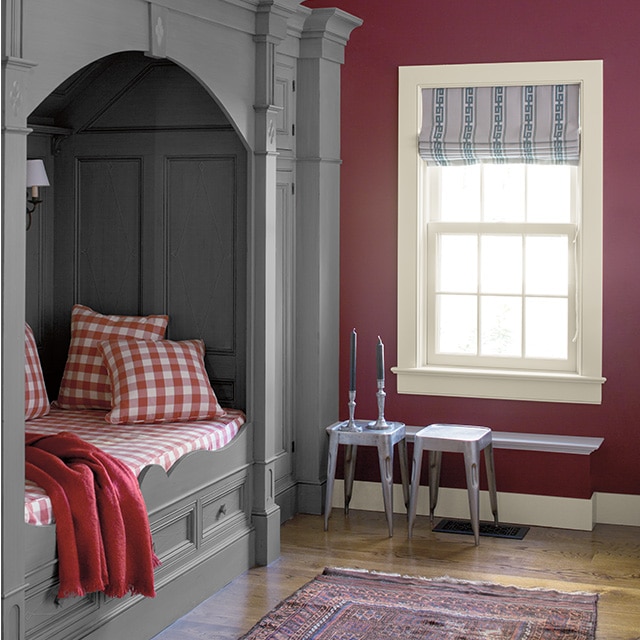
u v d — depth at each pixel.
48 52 3.17
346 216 5.72
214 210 5.09
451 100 5.52
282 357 5.44
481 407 5.56
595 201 5.31
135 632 3.73
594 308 5.35
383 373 5.27
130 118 5.18
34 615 3.22
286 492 5.45
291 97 5.43
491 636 3.81
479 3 5.43
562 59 5.33
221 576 4.37
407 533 5.21
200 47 4.12
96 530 3.35
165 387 4.71
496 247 5.59
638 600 4.22
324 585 4.37
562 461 5.30
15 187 3.02
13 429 3.04
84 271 5.27
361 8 5.63
